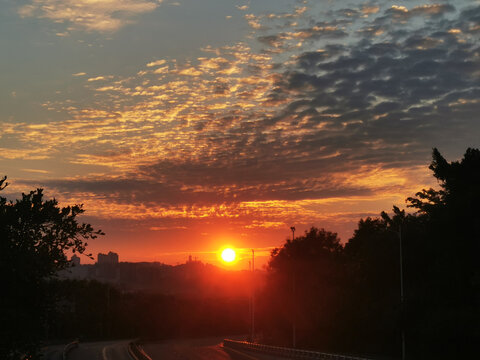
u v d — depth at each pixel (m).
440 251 52.66
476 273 44.75
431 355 52.84
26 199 16.09
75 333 114.38
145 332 130.88
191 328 137.62
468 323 45.53
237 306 147.50
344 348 73.12
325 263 89.50
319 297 82.25
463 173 51.53
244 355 62.75
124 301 139.38
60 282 16.52
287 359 57.12
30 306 15.87
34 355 15.63
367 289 71.31
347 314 72.62
